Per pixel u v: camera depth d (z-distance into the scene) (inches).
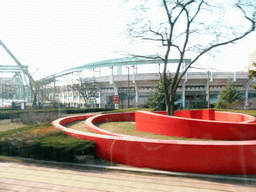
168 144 125.2
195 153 120.0
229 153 116.3
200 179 111.3
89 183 105.7
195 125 225.1
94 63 1478.8
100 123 399.2
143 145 132.0
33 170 128.7
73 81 1616.6
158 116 256.4
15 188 99.3
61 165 139.6
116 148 143.0
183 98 1362.0
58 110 692.7
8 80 1189.7
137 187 99.7
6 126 380.5
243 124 213.3
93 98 1636.3
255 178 108.9
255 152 115.3
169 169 124.3
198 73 1222.3
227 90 575.5
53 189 97.7
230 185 101.2
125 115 473.4
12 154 163.3
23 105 765.3
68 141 159.9
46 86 1320.1
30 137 169.9
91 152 148.4
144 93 1514.5
